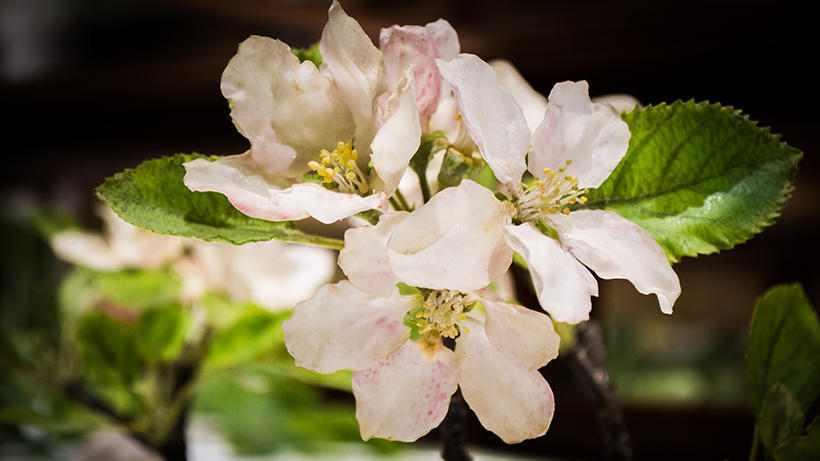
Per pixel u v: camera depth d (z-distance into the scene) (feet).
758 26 2.17
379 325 0.79
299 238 0.83
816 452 0.84
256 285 1.18
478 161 0.81
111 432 1.40
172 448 1.19
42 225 1.25
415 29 0.79
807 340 0.90
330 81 0.81
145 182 0.84
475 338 0.80
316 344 0.78
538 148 0.80
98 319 1.15
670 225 0.84
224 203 0.84
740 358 2.64
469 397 0.79
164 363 1.21
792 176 0.83
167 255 1.20
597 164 0.81
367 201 0.77
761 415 0.88
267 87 0.80
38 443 1.70
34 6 3.02
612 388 0.99
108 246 1.22
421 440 1.79
